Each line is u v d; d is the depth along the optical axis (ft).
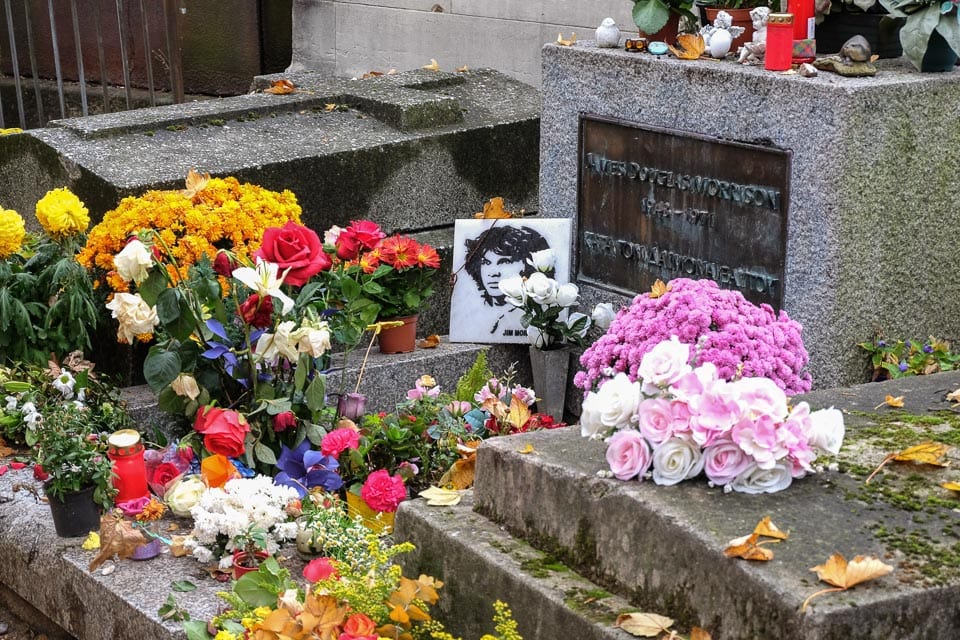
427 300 16.96
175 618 9.80
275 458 12.23
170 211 14.44
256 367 12.08
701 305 12.62
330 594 8.48
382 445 12.65
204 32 28.09
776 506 7.69
